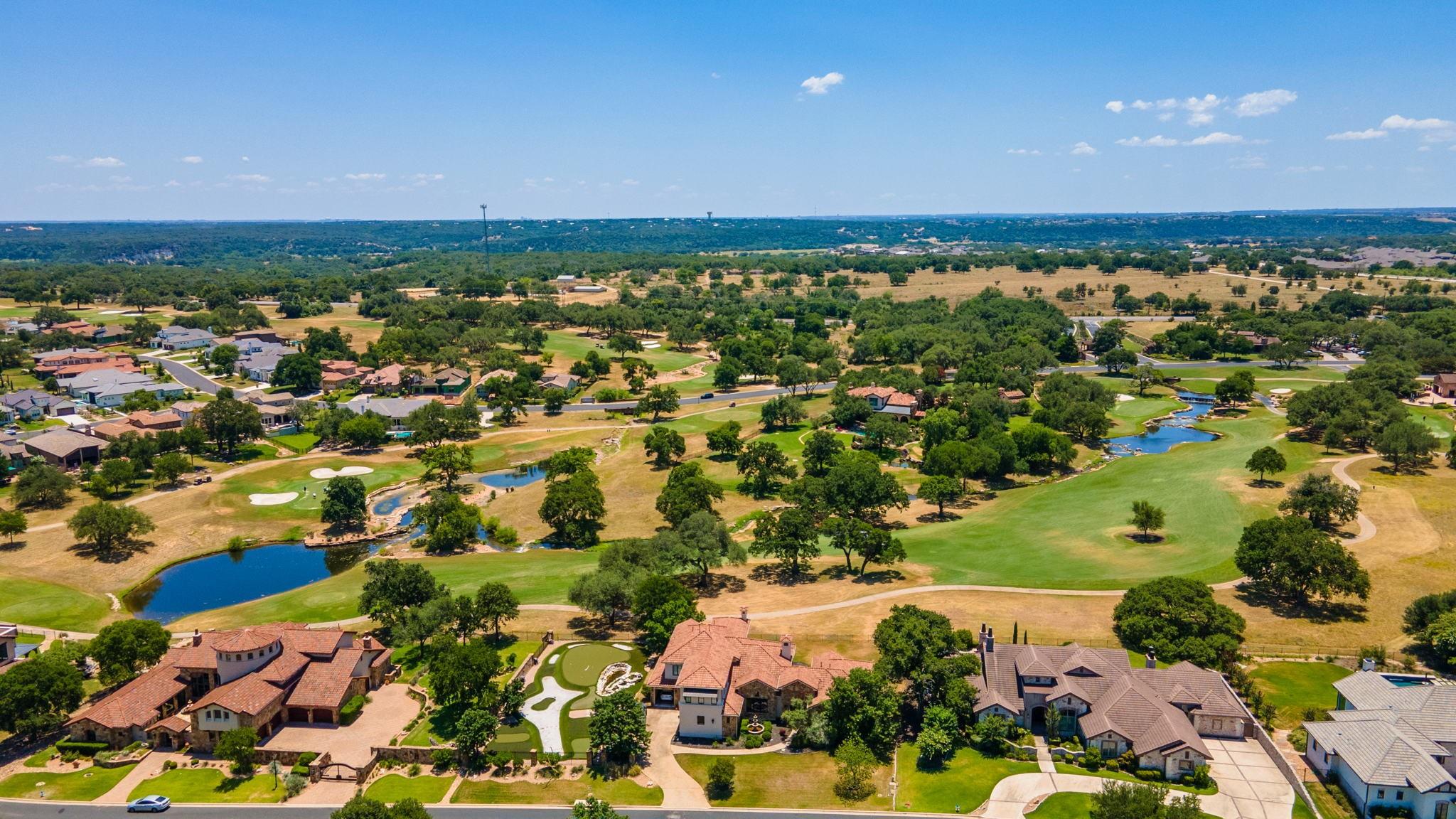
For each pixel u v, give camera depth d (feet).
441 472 648.79
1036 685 311.68
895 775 285.84
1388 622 380.17
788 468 615.57
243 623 401.08
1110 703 296.92
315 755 294.87
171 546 506.07
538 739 307.37
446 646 350.02
